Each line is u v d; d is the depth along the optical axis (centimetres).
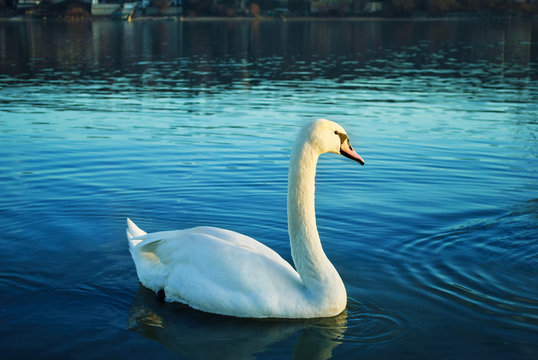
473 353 507
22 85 2470
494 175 1063
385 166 1125
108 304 596
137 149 1247
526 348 514
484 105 1914
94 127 1516
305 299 564
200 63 3616
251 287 561
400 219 836
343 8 15550
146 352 511
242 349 516
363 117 1675
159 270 604
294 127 1512
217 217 841
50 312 577
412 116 1694
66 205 882
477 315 573
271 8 15788
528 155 1207
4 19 13612
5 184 984
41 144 1294
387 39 6481
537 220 834
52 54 4203
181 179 1022
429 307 589
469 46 5178
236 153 1213
